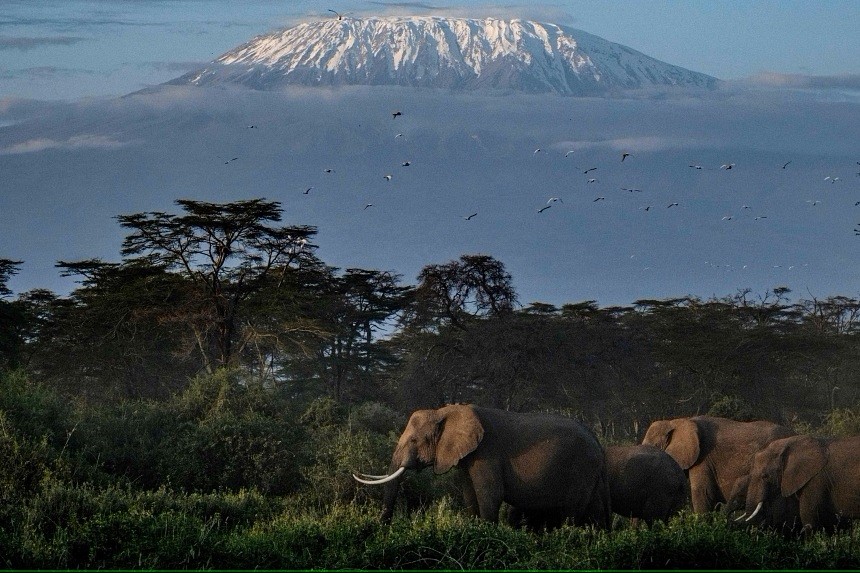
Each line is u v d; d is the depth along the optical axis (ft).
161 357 308.19
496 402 292.40
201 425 130.41
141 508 90.99
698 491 117.29
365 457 118.83
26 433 112.37
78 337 307.58
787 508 102.78
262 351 312.09
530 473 101.40
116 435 128.57
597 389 293.64
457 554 79.82
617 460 113.19
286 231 306.76
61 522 85.92
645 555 80.07
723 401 236.84
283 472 124.88
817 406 302.25
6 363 280.51
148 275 303.68
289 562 79.97
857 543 86.02
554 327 299.79
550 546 84.28
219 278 305.73
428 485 119.96
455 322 310.24
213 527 93.35
